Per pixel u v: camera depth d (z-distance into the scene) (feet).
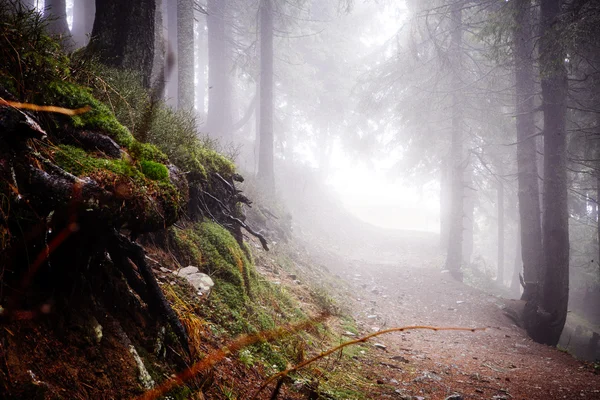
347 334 23.81
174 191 8.34
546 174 42.91
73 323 6.53
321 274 44.19
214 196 19.08
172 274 12.75
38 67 7.70
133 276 8.61
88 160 7.08
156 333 8.59
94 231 6.78
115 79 13.74
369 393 14.70
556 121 42.52
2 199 5.36
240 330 13.00
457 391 17.83
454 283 56.95
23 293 5.93
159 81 20.61
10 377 5.02
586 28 37.29
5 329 5.37
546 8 42.86
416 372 19.66
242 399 9.70
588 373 25.81
